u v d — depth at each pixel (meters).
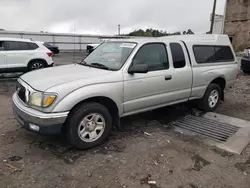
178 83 4.53
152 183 2.77
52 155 3.34
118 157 3.33
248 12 23.70
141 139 3.95
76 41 33.47
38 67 9.98
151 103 4.19
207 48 5.21
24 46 9.63
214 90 5.46
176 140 3.96
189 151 3.58
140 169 3.05
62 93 3.15
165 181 2.82
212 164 3.24
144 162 3.22
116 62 3.97
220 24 28.42
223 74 5.45
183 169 3.09
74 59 19.69
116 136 4.04
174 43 4.56
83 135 3.45
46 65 10.20
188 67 4.71
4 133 3.98
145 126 4.55
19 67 9.48
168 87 4.37
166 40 4.47
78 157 3.31
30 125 3.21
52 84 3.23
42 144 3.64
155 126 4.56
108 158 3.30
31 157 3.27
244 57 10.95
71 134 3.34
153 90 4.14
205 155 3.48
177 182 2.81
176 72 4.46
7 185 2.66
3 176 2.82
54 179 2.79
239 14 24.55
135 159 3.29
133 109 3.99
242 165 3.24
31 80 3.51
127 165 3.13
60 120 3.15
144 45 4.07
